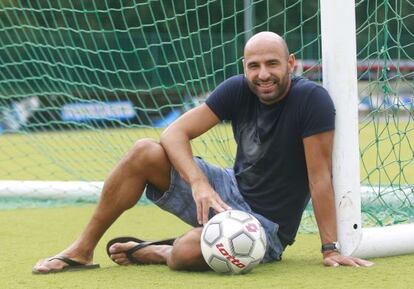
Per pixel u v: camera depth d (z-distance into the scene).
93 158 11.81
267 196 5.28
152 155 5.14
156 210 8.58
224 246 4.83
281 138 5.19
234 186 5.32
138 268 5.28
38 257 5.93
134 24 14.25
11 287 4.82
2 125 15.12
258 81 5.06
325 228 5.23
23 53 13.10
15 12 11.87
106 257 5.88
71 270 5.23
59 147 13.42
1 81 12.86
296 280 4.77
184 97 11.55
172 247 5.20
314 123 5.13
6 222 7.85
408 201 6.96
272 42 5.06
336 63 5.31
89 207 8.92
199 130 5.30
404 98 7.26
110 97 13.80
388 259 5.44
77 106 12.88
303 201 5.34
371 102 7.45
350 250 5.35
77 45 13.54
